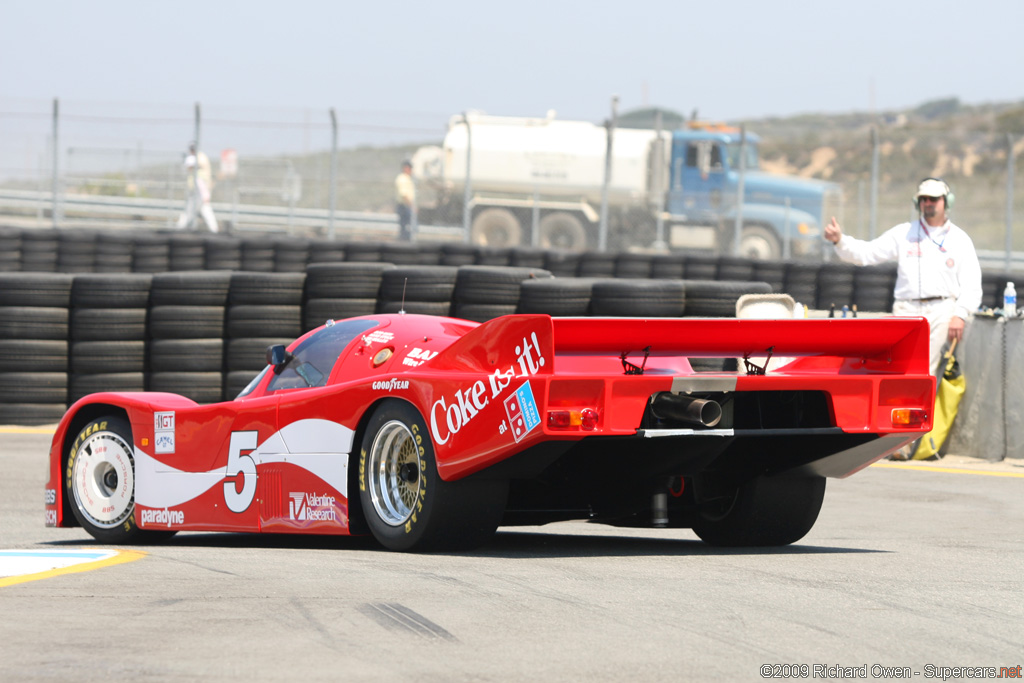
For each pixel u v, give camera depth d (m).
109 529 19.97
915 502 24.53
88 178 67.25
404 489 16.48
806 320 15.79
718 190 79.69
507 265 55.31
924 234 30.39
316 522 17.22
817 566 15.52
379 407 16.55
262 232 70.56
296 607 12.21
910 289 30.55
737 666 9.99
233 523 18.33
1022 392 30.81
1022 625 11.80
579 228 80.12
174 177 69.31
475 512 15.85
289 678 9.54
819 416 16.47
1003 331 31.14
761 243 79.62
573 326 14.84
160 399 19.88
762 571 14.92
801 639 10.99
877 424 16.20
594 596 12.89
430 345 16.88
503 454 14.88
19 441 34.94
